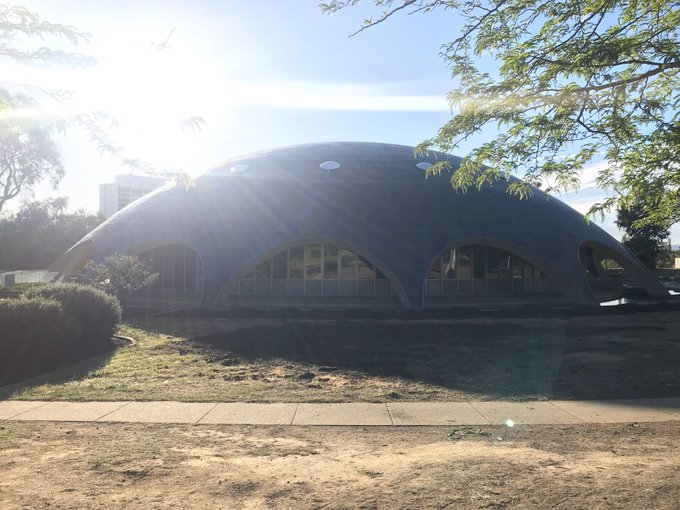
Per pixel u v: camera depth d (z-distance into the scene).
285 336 15.48
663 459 5.86
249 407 8.36
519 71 5.39
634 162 5.67
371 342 14.45
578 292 24.91
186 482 5.23
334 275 24.83
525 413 7.98
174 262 27.53
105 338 14.39
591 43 5.09
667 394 9.07
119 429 7.21
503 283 26.08
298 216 24.73
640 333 15.57
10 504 4.68
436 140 6.14
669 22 5.30
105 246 26.27
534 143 5.71
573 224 27.34
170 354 13.01
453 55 6.13
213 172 28.39
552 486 5.04
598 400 8.72
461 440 6.70
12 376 10.80
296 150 30.34
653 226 6.67
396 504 4.68
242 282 25.19
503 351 13.03
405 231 24.27
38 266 68.69
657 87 5.99
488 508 4.58
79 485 5.14
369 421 7.60
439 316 20.19
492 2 5.55
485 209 25.73
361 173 27.12
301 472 5.50
